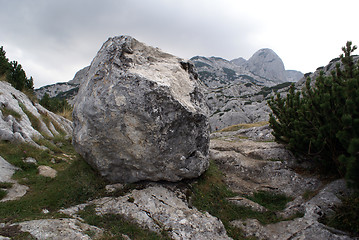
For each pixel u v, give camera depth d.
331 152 7.11
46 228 4.52
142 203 6.16
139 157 6.58
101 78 6.77
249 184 8.45
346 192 6.34
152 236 5.11
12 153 8.93
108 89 6.38
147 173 6.87
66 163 9.52
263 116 59.16
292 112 9.41
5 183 6.90
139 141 6.37
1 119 10.59
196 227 5.65
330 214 5.87
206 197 7.13
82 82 8.05
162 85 6.20
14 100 13.58
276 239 5.64
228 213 6.70
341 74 7.51
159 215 5.83
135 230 5.20
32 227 4.51
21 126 10.98
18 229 4.44
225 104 84.06
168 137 6.41
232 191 7.90
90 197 6.60
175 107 6.27
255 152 10.20
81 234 4.52
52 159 9.81
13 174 7.69
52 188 6.99
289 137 9.09
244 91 105.81
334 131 6.45
